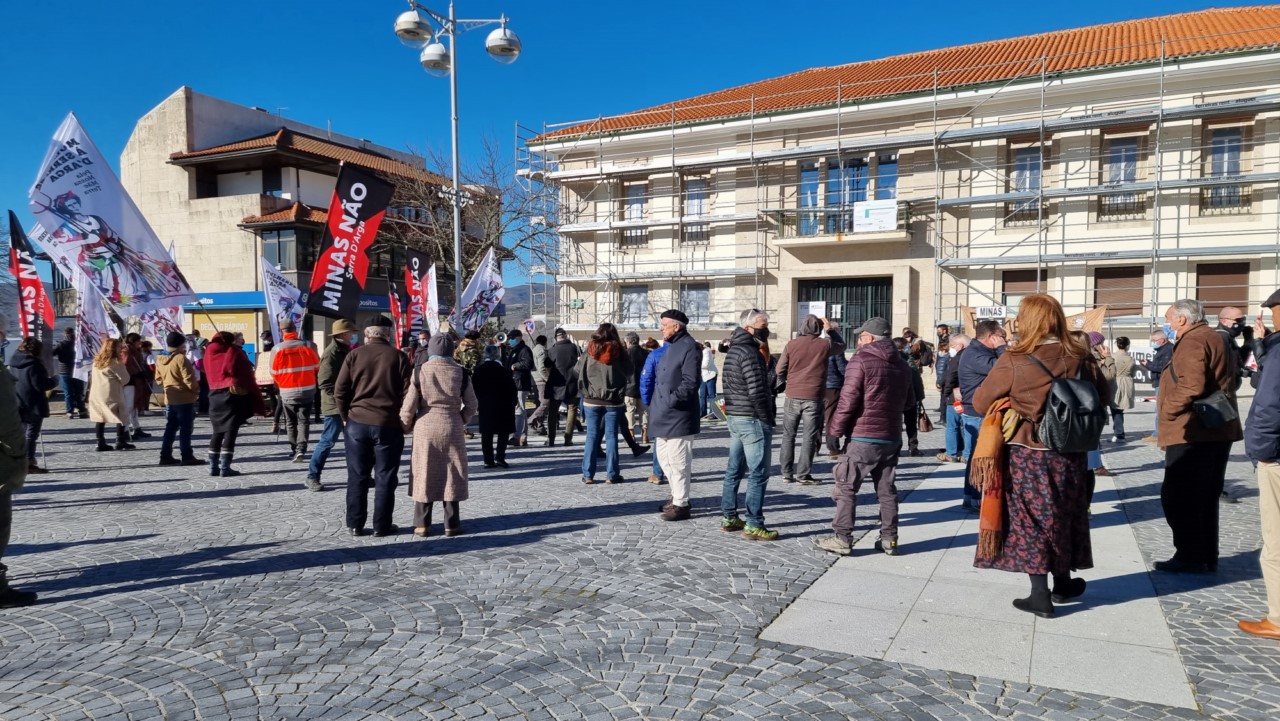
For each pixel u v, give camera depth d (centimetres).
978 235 2147
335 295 1009
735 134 2412
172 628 434
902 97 2169
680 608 462
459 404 642
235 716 330
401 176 2973
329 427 848
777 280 2380
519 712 333
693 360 682
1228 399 509
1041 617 441
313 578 525
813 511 729
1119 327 1986
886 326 568
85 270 967
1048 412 418
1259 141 1881
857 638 413
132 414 1317
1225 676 363
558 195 2722
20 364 963
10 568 554
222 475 947
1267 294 1872
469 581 517
